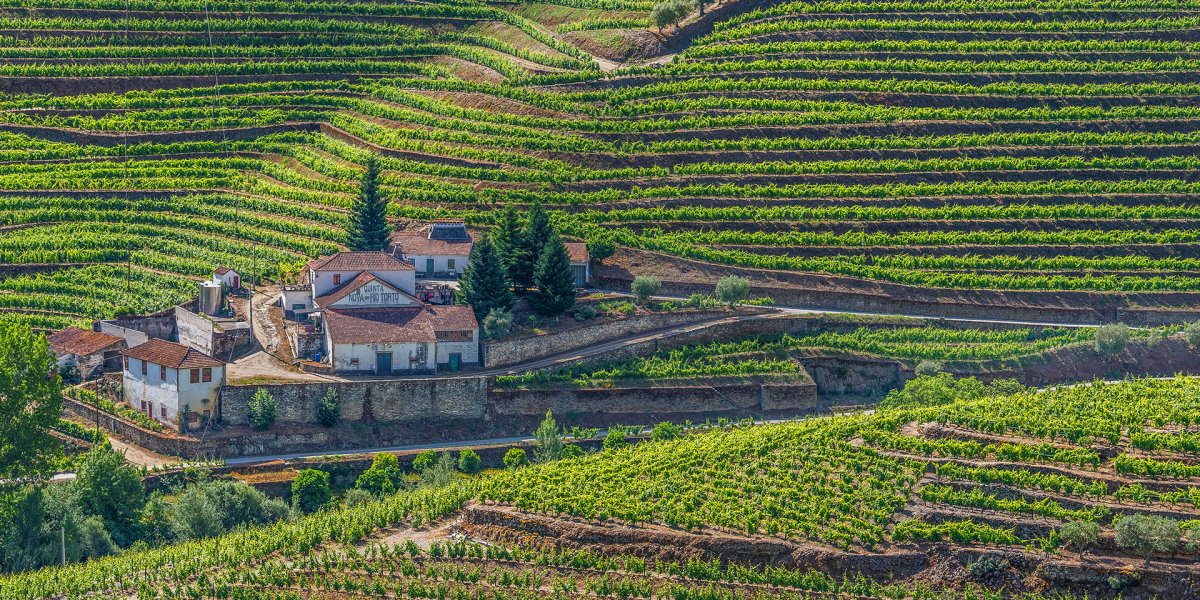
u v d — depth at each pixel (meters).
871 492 135.75
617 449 160.75
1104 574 122.06
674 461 147.88
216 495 150.38
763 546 129.12
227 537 140.88
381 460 163.62
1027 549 126.19
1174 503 130.62
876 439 147.00
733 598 124.38
